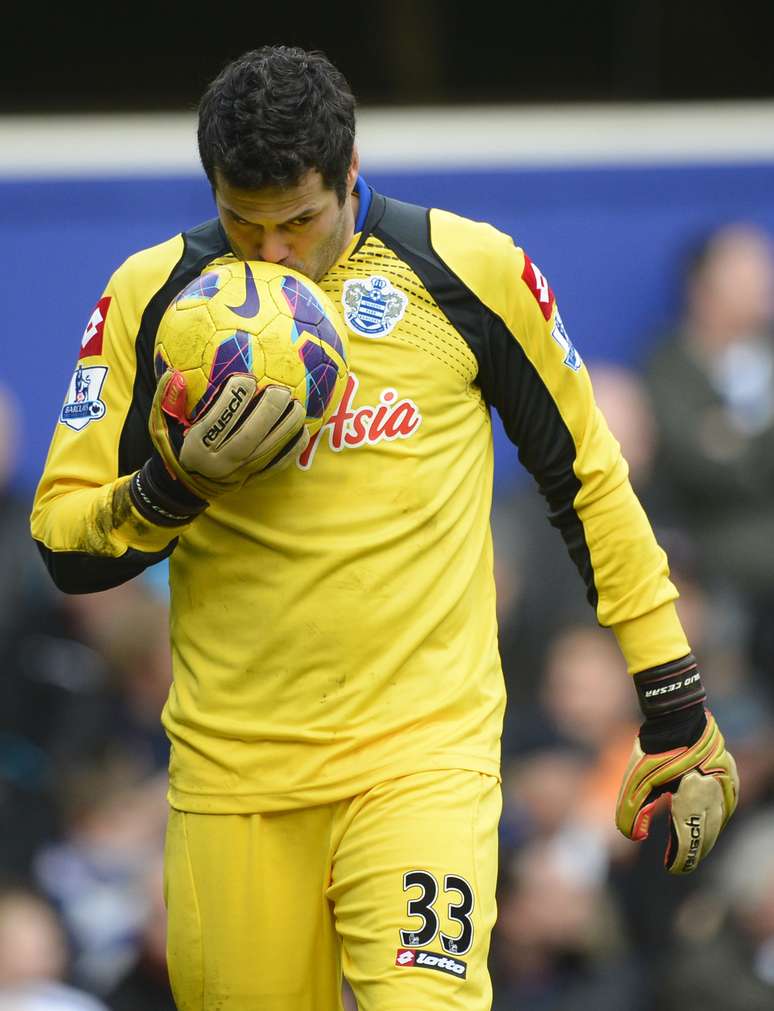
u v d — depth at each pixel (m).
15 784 23.36
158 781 23.73
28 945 22.41
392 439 10.80
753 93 25.69
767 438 25.00
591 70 25.55
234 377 10.01
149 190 24.27
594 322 24.97
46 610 24.03
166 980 22.56
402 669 10.91
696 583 24.83
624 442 25.00
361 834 10.84
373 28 25.34
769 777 24.33
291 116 9.91
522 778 23.84
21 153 24.20
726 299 25.02
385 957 10.56
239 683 10.98
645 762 11.57
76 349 24.06
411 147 24.97
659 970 23.14
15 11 24.73
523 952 23.00
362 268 10.82
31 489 24.08
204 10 25.11
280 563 10.80
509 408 11.32
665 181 25.02
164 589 24.30
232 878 11.15
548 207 24.95
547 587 24.31
